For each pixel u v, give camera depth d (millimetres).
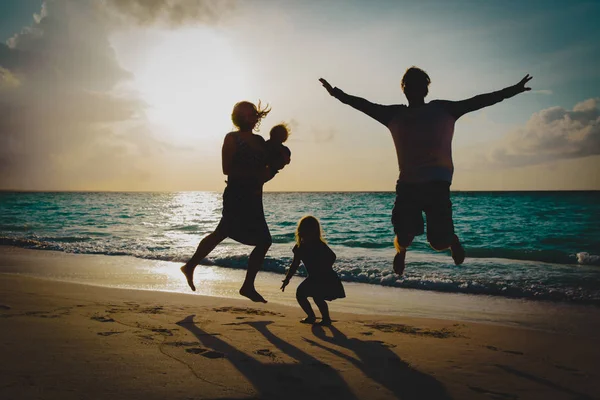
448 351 3883
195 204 72188
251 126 4344
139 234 23031
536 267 11680
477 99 3064
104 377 2797
